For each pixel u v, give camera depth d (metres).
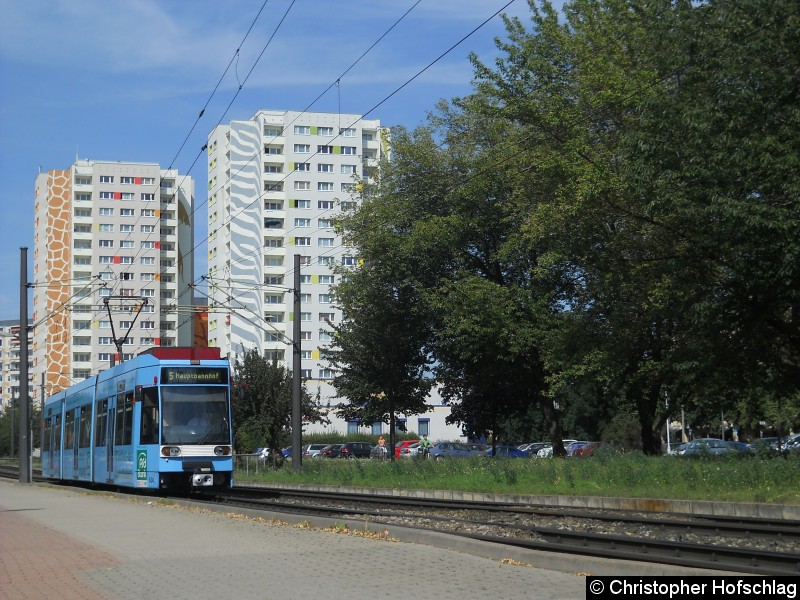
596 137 33.09
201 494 28.69
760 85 23.09
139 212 111.75
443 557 11.31
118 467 27.77
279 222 103.00
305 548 12.48
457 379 45.34
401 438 92.56
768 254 23.23
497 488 24.72
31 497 27.25
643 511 19.48
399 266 42.00
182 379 26.12
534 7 35.84
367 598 8.63
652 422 36.69
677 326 32.81
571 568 10.05
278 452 52.22
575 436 75.62
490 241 42.25
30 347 119.25
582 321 34.19
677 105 24.08
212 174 109.06
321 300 103.19
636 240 31.77
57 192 109.81
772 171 22.28
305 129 104.19
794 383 28.70
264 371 51.28
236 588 9.39
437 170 43.12
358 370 45.94
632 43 31.38
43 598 9.15
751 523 16.25
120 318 108.94
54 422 40.22
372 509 22.77
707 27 23.80
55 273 108.81
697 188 23.61
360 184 45.53
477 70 36.31
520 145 37.03
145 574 10.52
